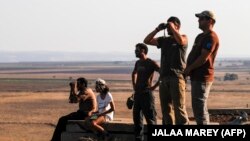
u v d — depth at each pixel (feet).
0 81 397.19
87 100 41.39
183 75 32.12
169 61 34.19
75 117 41.19
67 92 262.26
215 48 31.04
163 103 35.04
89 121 39.11
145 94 36.68
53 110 162.20
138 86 36.83
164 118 35.27
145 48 36.88
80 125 40.09
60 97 224.53
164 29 34.73
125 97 227.40
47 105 181.57
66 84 357.41
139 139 37.27
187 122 34.19
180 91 34.01
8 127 113.39
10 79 440.45
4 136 99.40
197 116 31.24
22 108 168.25
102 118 39.40
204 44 30.78
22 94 244.63
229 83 404.36
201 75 30.96
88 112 41.16
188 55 32.12
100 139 39.06
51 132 106.01
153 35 34.81
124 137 38.52
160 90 34.94
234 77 471.21
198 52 31.32
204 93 31.07
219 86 354.13
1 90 280.72
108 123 39.17
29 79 444.14
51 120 130.41
